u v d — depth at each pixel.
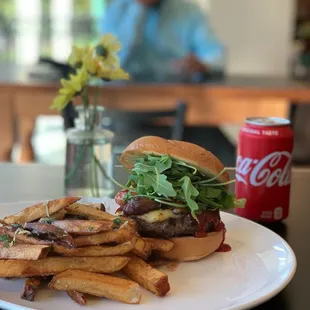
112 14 4.23
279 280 0.84
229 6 4.83
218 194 0.97
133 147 0.95
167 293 0.82
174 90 3.00
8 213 1.12
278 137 1.12
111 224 0.81
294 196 1.35
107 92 2.95
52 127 4.48
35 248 0.77
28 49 4.91
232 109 3.07
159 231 0.93
